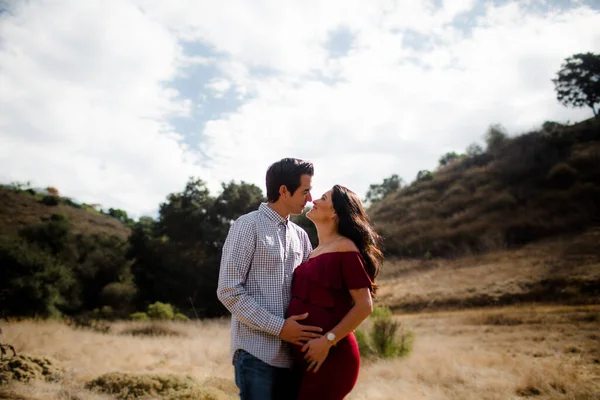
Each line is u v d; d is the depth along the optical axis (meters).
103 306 27.42
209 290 29.34
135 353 8.69
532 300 19.72
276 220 2.55
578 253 25.66
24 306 21.08
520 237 34.34
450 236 38.88
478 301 21.00
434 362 8.09
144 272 30.70
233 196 33.56
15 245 24.14
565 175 42.19
